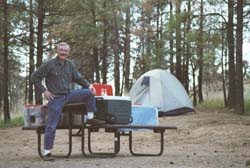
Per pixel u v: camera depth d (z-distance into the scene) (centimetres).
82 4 2322
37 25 2348
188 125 1716
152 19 3481
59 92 888
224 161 851
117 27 2981
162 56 3216
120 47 3609
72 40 2428
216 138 1334
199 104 3269
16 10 2247
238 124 1644
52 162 856
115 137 951
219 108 2869
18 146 1267
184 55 3012
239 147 1130
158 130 981
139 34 3472
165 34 2916
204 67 3616
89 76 3475
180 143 1283
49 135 884
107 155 955
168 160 874
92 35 2402
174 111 2322
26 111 945
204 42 2458
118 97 933
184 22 2602
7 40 2369
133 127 922
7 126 2181
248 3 2259
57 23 2391
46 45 2352
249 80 3144
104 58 3062
